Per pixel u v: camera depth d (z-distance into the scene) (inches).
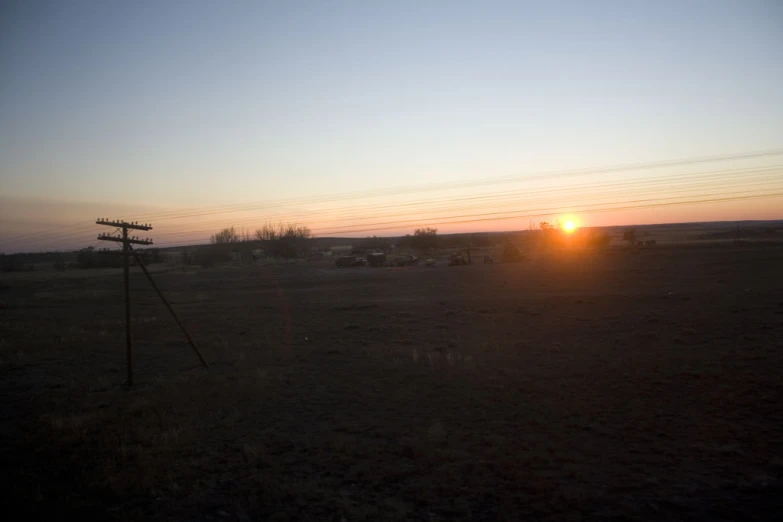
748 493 325.4
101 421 543.2
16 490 370.9
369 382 682.8
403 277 2586.1
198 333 1222.9
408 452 422.6
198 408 581.6
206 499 354.0
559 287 1856.5
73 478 398.9
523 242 5108.3
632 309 1249.4
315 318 1411.2
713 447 408.5
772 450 397.7
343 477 384.5
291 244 4955.7
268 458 426.9
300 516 324.2
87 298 2298.2
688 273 2096.5
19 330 1323.8
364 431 491.5
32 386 736.3
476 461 399.2
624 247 3836.1
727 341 824.3
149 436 489.7
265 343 1034.1
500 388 613.9
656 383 604.4
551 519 304.8
